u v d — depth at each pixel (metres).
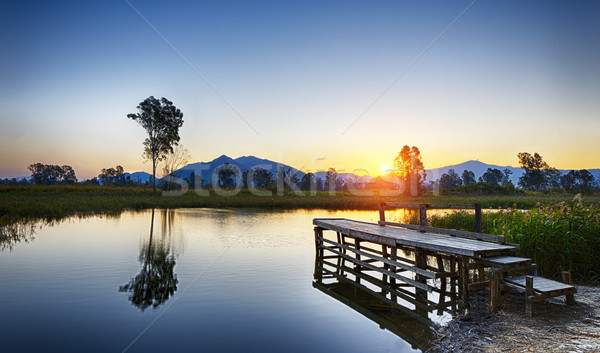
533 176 102.56
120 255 11.54
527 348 4.80
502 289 7.18
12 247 12.71
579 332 5.21
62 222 19.78
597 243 8.53
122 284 8.38
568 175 105.19
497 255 6.71
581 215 9.13
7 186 42.31
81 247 12.80
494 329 5.57
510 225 9.84
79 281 8.59
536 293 6.04
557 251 8.57
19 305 6.95
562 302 6.59
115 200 32.50
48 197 34.22
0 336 5.60
